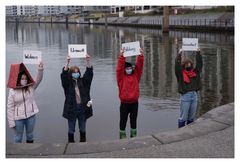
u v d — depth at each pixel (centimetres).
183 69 750
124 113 753
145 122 920
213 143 569
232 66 1850
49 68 1933
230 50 2591
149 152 540
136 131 822
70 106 730
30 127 695
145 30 6744
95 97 1213
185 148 552
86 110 748
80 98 734
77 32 6619
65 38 4841
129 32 6022
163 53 2527
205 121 668
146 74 1661
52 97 1214
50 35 5684
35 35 5716
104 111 1030
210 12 5609
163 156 527
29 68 1820
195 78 752
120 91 745
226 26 4547
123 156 528
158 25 7112
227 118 684
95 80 1536
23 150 548
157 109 1049
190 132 613
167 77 1580
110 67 1947
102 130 863
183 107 753
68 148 555
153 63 2020
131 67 736
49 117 978
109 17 12069
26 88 681
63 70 711
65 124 914
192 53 2269
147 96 1223
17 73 668
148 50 2756
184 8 6919
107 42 3912
